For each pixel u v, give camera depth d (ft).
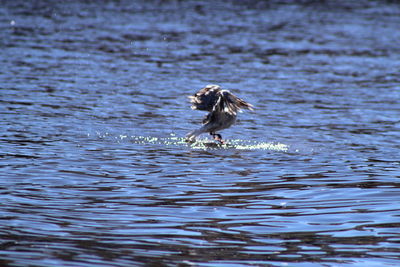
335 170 48.62
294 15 178.91
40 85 84.07
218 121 59.00
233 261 29.78
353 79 96.99
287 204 39.40
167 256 30.22
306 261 29.91
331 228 34.78
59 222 34.91
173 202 39.50
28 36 128.98
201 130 58.70
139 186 43.11
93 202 39.09
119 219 35.83
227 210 37.99
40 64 100.07
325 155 54.03
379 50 127.24
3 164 47.70
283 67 106.22
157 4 194.29
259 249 31.45
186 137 59.36
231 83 90.79
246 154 54.13
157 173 46.83
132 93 82.02
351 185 44.09
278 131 64.28
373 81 95.61
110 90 83.25
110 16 166.40
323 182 44.91
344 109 75.82
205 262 29.60
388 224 35.45
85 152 52.85
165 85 88.02
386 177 46.37
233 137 61.52
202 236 33.19
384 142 59.47
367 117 71.51
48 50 113.80
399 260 30.14
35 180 43.75
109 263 29.07
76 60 105.50
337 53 122.62
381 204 39.34
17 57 105.19
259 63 109.29
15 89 80.53
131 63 105.09
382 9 195.31
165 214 36.99
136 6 188.44
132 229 34.12
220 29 149.48
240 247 31.65
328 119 70.28
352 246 32.04
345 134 63.00
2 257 29.14
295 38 140.05
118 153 53.11
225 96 57.06
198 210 37.88
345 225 35.27
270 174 47.24
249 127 66.08
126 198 40.14
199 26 153.17
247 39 136.46
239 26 155.43
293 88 88.74
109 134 60.54
